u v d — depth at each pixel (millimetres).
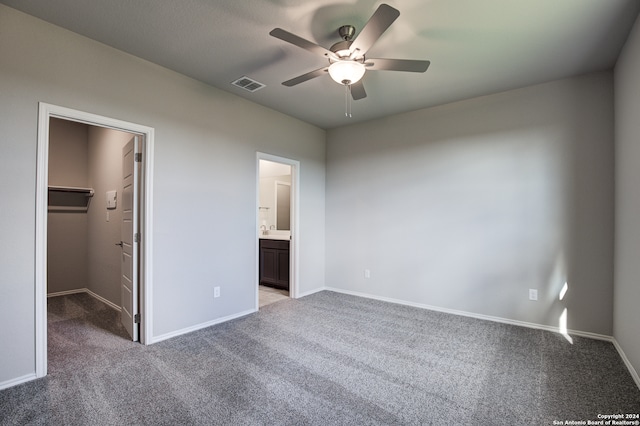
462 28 2307
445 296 3883
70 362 2500
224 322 3471
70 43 2389
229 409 1912
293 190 4531
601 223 3002
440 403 1992
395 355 2666
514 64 2867
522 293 3398
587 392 2109
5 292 2109
